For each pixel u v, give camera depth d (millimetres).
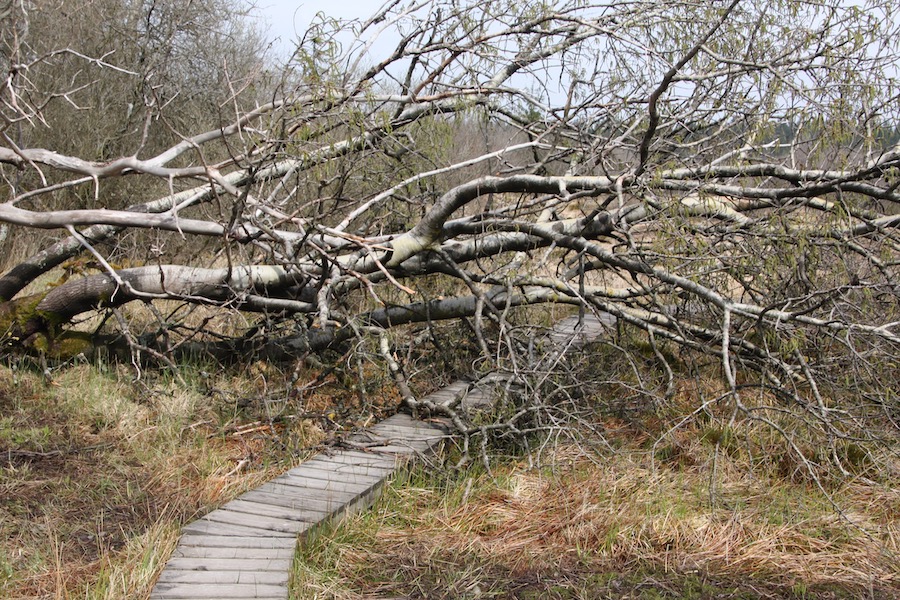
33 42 11719
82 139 12047
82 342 7195
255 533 4594
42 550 4449
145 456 5770
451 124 6602
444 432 6270
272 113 6145
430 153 6832
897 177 5770
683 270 6133
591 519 5160
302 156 6016
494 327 7895
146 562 4250
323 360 7570
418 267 6855
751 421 6539
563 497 5422
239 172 7430
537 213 7742
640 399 6969
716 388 7395
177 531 4629
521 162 8508
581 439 6004
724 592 4488
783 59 6016
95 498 5156
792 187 6273
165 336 7035
